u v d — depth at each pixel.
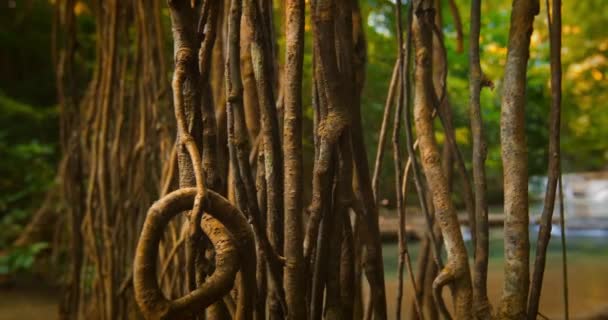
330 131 0.87
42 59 5.79
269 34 0.95
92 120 1.94
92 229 1.81
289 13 0.87
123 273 1.79
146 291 0.65
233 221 0.71
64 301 1.99
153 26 1.65
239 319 0.76
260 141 1.12
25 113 5.04
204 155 0.85
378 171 1.15
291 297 0.86
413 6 0.98
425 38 0.96
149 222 0.66
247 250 0.72
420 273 1.44
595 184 5.57
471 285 0.88
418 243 3.04
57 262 3.57
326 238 0.90
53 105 5.54
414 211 2.60
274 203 0.91
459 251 0.88
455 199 2.46
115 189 1.81
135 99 1.80
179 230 1.53
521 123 0.87
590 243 4.39
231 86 0.90
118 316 1.75
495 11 3.48
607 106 6.14
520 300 0.85
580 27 5.91
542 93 2.97
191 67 0.77
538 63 3.17
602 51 5.91
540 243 0.88
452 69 2.73
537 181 3.45
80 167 2.01
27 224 4.38
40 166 4.38
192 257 0.69
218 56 1.41
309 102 1.70
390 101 1.16
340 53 0.91
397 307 1.06
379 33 2.03
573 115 6.21
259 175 0.96
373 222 0.93
